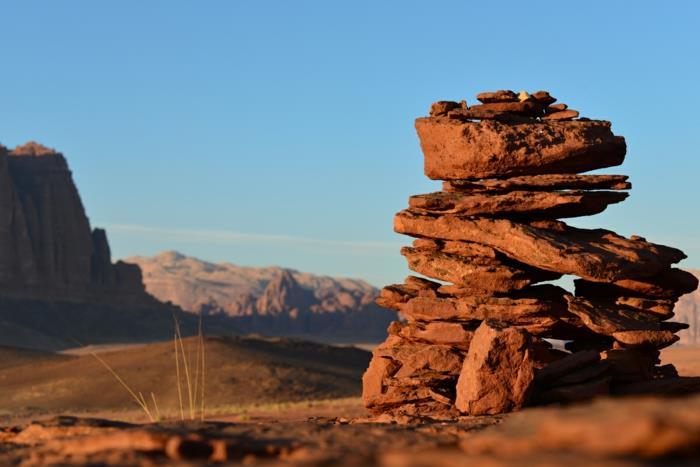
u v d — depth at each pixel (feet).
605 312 84.74
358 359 410.52
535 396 74.90
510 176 88.43
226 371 311.88
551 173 88.12
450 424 46.60
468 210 86.22
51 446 33.35
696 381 80.59
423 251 88.22
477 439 25.18
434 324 83.82
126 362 342.85
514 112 90.22
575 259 81.05
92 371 329.52
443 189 90.22
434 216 87.35
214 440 31.68
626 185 87.04
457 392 71.56
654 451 20.76
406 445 32.96
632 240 88.33
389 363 85.51
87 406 278.05
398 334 87.35
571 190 88.02
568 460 20.27
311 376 316.40
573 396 74.95
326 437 35.47
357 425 44.52
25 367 368.07
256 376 303.68
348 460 25.77
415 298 85.71
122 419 195.93
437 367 81.61
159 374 313.12
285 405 216.54
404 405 78.43
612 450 21.17
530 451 22.57
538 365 84.38
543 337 87.30
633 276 83.05
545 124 88.28
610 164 89.35
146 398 283.38
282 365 328.90
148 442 31.60
